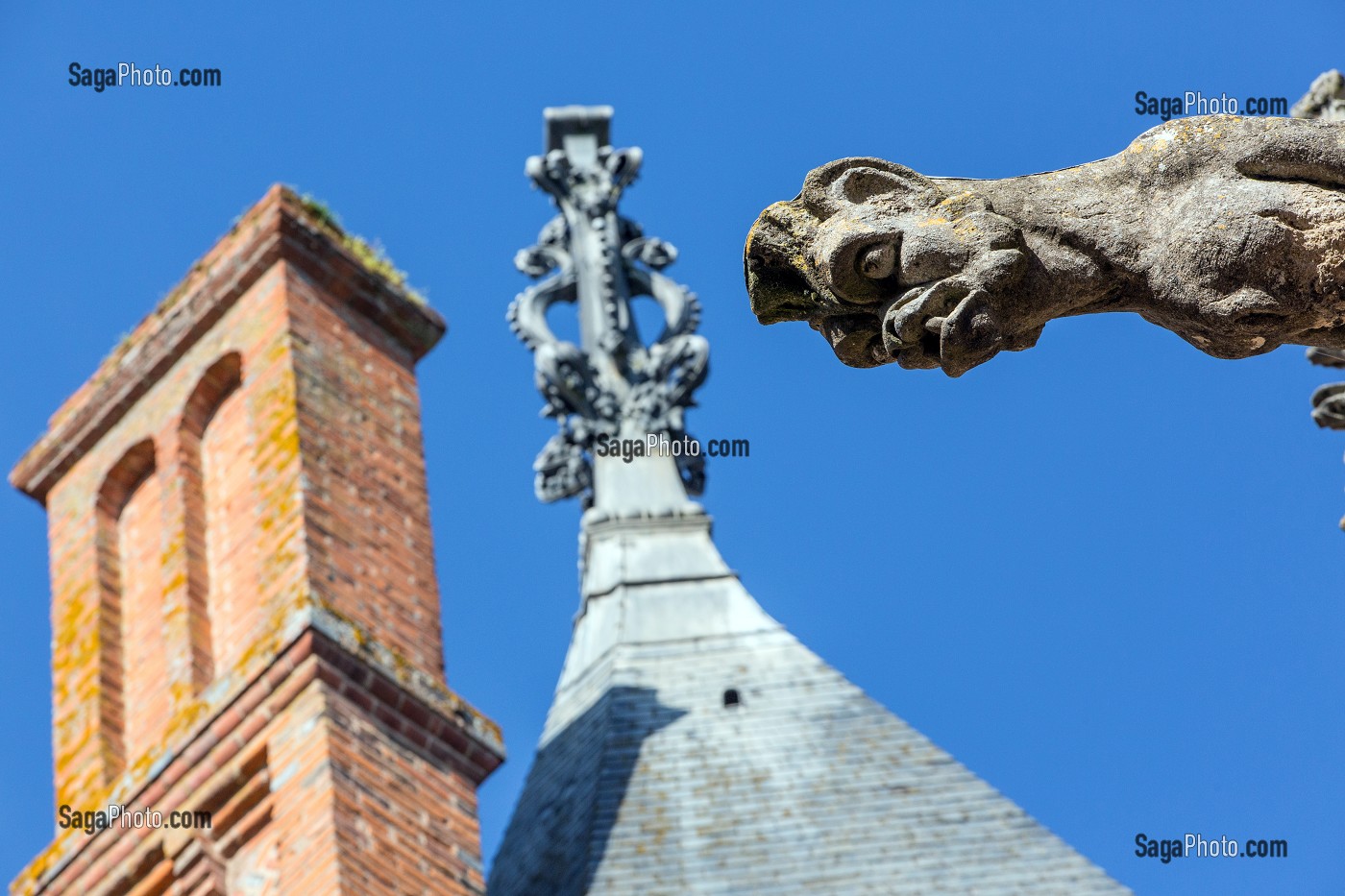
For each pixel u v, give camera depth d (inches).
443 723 1088.2
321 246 1323.8
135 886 1073.5
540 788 1766.7
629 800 1637.6
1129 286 387.2
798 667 1840.6
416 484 1242.6
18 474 1352.1
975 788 1605.6
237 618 1161.4
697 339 2089.1
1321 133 383.9
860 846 1542.8
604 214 2130.9
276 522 1173.7
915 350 382.3
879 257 380.5
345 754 1037.2
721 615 1943.9
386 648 1103.6
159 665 1182.3
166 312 1344.7
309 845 999.0
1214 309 378.6
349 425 1242.0
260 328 1286.9
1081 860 1518.2
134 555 1270.9
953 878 1510.8
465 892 1014.4
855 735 1700.3
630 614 1964.8
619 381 2066.9
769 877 1517.0
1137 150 392.5
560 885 1541.6
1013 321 384.8
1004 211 387.2
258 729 1071.0
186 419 1291.8
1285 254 375.9
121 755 1161.4
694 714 1771.7
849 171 390.6
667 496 2079.2
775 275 392.5
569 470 2032.5
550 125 2197.3
